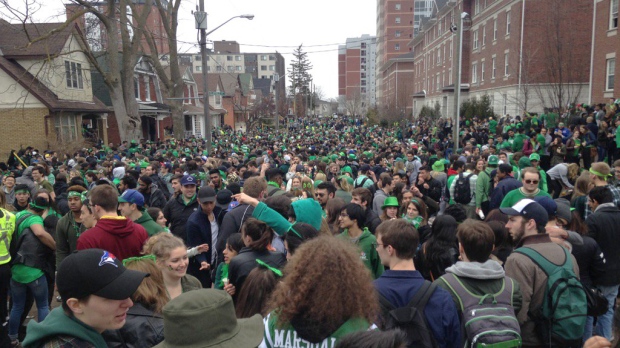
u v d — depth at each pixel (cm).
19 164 1859
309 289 229
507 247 461
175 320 216
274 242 514
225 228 577
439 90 5953
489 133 2719
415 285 314
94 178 1138
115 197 472
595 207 550
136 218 589
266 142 3559
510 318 321
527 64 2945
